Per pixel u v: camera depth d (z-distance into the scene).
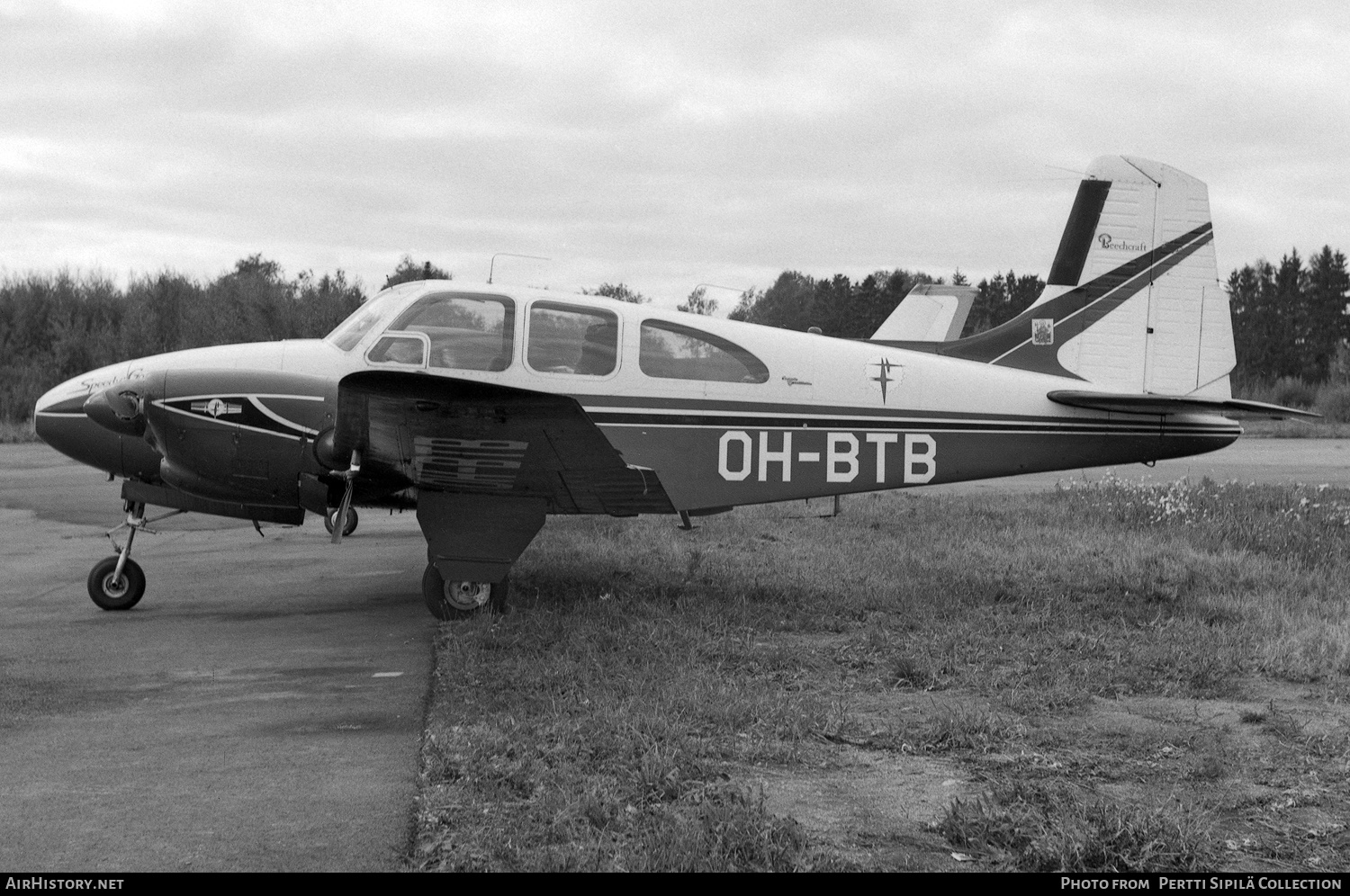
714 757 4.23
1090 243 8.47
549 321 7.46
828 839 3.48
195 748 4.34
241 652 6.09
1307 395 36.75
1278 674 5.54
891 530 10.55
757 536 10.20
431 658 5.95
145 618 7.09
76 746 4.36
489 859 3.22
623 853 3.28
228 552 10.14
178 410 7.06
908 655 5.83
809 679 5.47
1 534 11.42
